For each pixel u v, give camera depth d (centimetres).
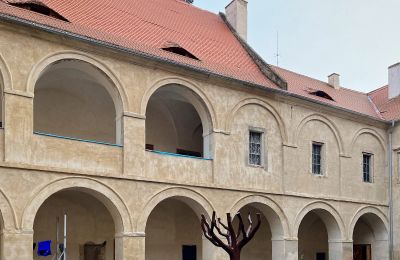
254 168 2395
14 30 1772
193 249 2653
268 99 2506
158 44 2311
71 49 1900
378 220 2962
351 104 3097
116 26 2272
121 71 2023
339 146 2814
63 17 2034
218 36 2861
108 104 2425
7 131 1709
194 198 2155
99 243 2314
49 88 2273
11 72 1748
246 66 2669
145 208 1995
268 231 2953
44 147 1789
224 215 2233
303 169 2609
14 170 1702
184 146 2717
